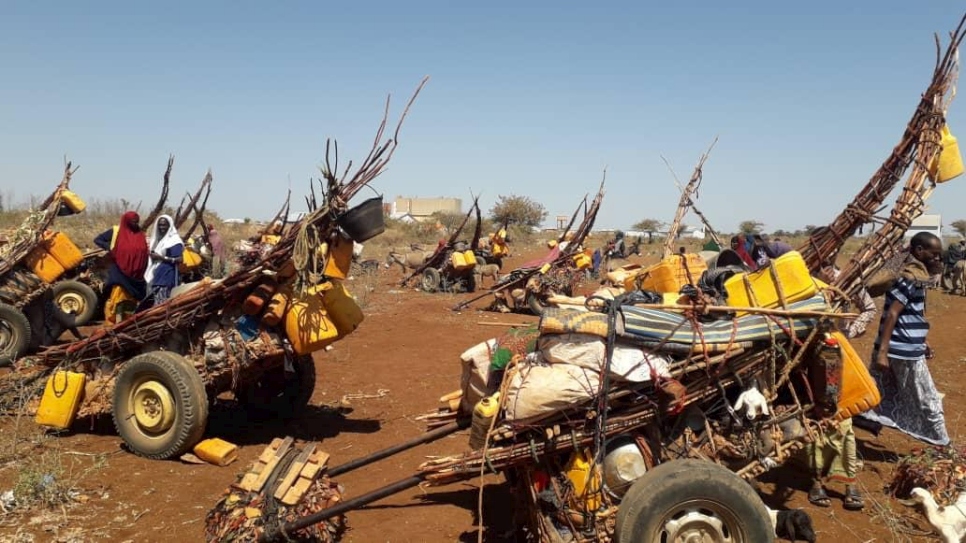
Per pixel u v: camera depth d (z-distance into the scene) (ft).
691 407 15.03
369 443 23.77
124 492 18.83
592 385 13.79
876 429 21.06
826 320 15.23
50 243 33.17
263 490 15.98
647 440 14.46
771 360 14.98
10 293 31.91
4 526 16.33
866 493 18.74
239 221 159.22
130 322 22.67
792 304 15.56
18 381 26.61
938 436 19.72
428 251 76.18
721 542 12.86
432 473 14.69
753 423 14.79
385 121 21.54
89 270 43.06
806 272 15.67
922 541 16.15
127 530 16.61
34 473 18.48
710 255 25.77
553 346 14.30
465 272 69.21
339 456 22.58
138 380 21.66
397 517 17.67
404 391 30.25
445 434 17.95
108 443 22.81
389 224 172.86
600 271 85.46
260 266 21.94
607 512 13.65
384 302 59.11
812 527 16.19
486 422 14.24
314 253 21.29
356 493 19.36
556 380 13.82
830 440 17.87
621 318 14.26
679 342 14.51
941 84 19.21
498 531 16.84
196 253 42.37
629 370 13.91
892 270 19.61
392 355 36.86
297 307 22.13
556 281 53.06
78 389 22.93
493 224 204.74
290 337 22.27
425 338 41.32
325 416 26.84
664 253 25.23
